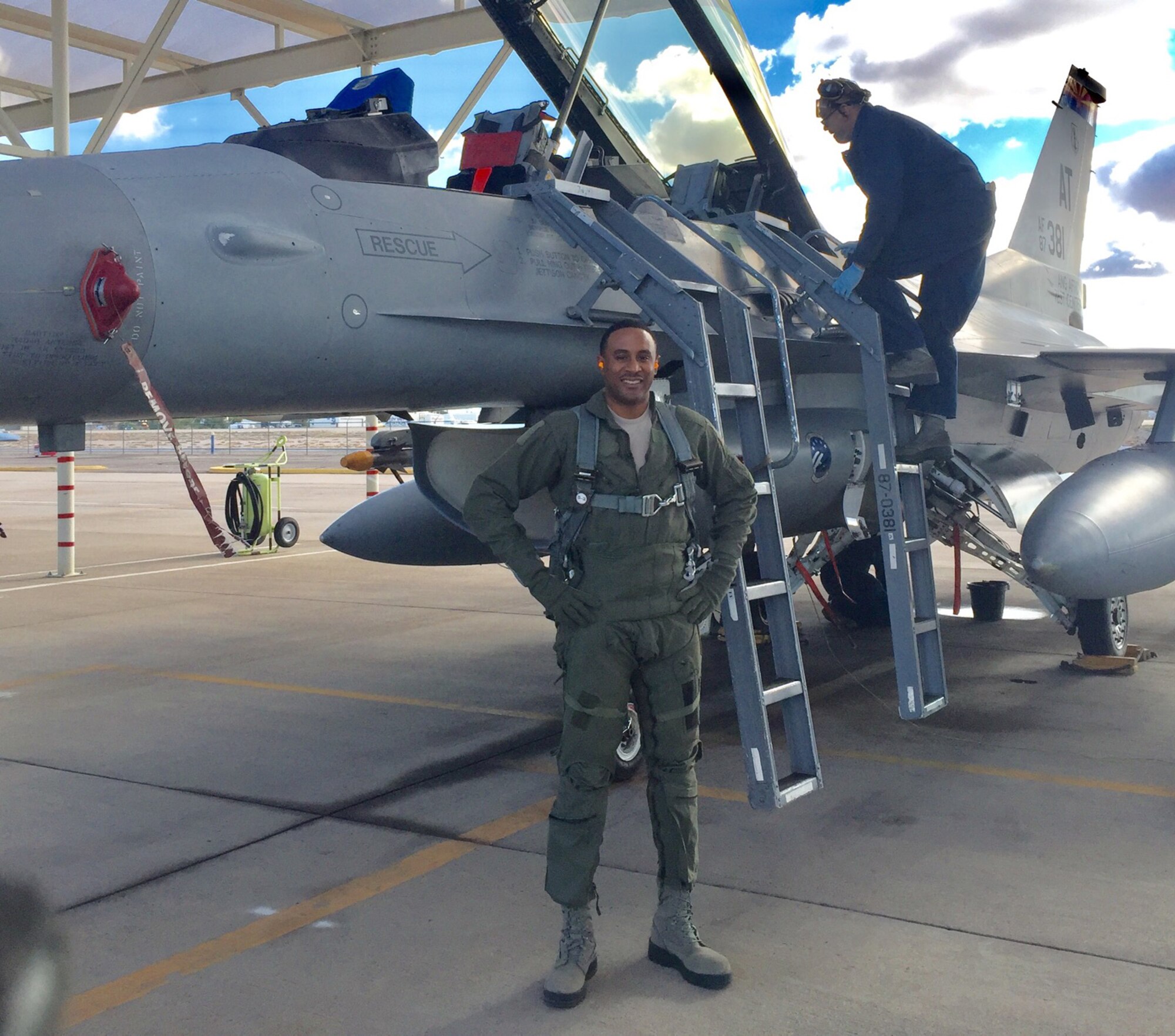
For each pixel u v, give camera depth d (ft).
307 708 18.81
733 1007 8.39
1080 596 17.60
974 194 15.17
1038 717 17.70
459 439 16.05
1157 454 19.04
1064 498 17.70
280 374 12.18
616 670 8.87
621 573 8.84
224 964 9.21
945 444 15.85
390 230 13.07
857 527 17.43
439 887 10.87
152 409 11.82
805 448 16.62
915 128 15.06
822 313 16.87
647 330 8.96
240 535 44.11
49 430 12.26
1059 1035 7.86
